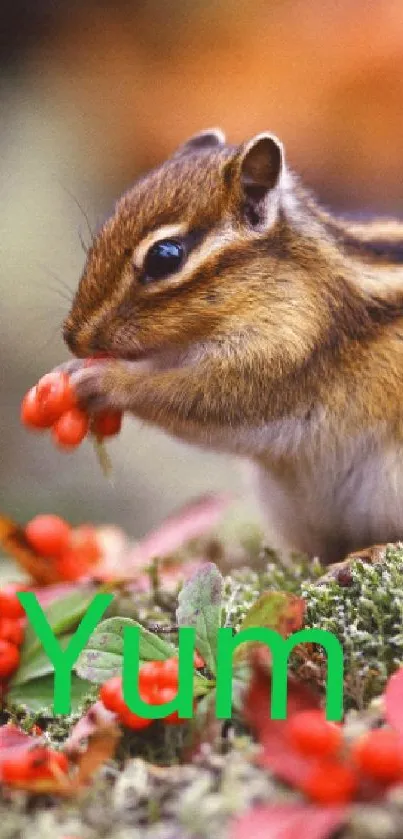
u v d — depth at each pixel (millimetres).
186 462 1167
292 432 991
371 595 931
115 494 1154
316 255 988
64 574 964
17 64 1718
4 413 1200
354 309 989
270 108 1655
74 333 975
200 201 976
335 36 1675
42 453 1173
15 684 930
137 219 974
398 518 992
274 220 982
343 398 989
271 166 980
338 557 1009
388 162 1632
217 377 985
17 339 1254
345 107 1647
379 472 991
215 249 977
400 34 1647
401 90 1639
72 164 1529
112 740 902
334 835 882
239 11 1728
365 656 925
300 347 985
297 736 889
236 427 991
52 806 898
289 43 1684
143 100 1654
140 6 1775
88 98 1660
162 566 981
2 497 1153
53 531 963
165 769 903
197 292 977
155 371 988
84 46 1747
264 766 893
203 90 1678
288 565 987
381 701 910
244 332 983
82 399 983
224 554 1016
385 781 885
